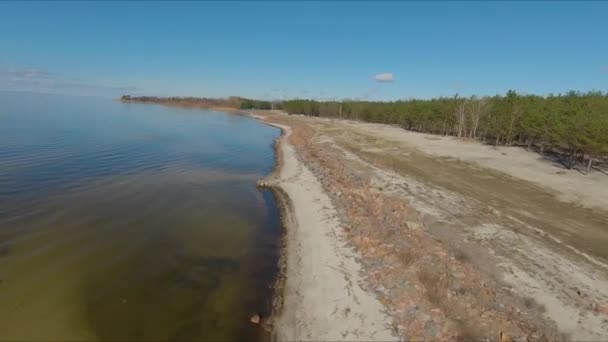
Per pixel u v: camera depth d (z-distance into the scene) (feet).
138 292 48.16
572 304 45.37
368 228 67.72
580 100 166.91
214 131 247.91
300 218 75.87
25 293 45.80
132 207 79.36
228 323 42.93
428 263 52.13
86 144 150.10
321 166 124.88
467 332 38.99
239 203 87.97
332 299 46.32
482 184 104.58
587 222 74.54
